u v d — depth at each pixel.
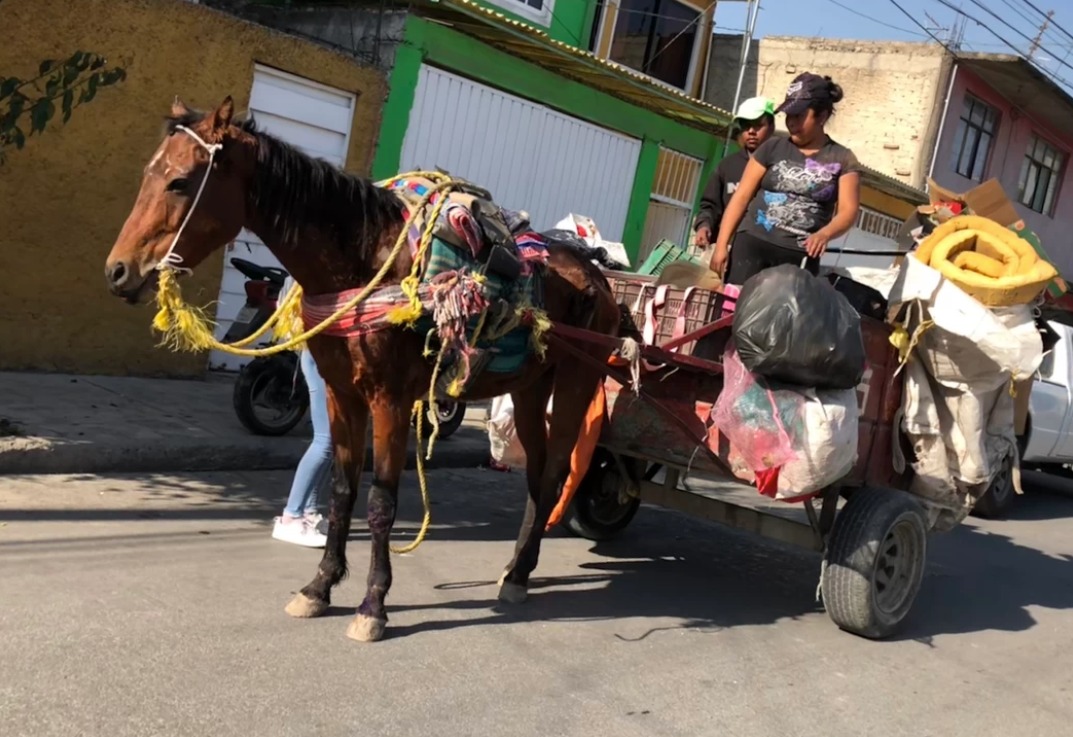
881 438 5.77
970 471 5.86
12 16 7.77
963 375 5.65
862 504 5.45
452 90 10.98
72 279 8.52
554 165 12.48
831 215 5.95
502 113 11.61
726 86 20.80
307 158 4.24
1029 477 14.27
